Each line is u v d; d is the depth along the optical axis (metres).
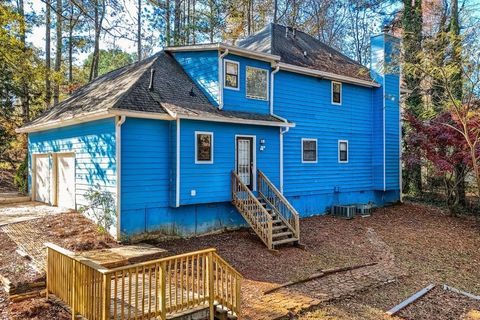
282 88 15.38
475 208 18.30
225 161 12.81
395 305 8.30
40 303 6.68
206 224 12.69
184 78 13.87
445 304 8.62
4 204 15.70
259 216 12.34
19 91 21.16
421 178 22.16
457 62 13.41
